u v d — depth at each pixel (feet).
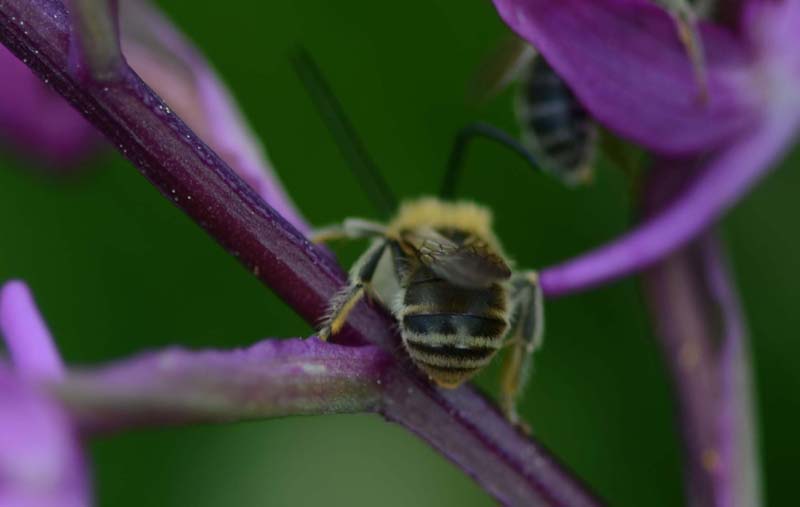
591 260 0.49
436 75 0.63
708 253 0.51
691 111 0.50
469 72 0.63
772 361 0.63
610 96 0.49
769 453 0.63
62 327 0.63
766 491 0.62
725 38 0.50
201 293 0.64
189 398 0.40
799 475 0.62
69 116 0.53
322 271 0.45
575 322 0.63
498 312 0.47
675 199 0.50
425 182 0.63
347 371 0.44
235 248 0.45
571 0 0.48
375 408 0.45
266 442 0.62
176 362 0.40
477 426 0.46
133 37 0.49
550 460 0.47
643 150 0.51
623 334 0.63
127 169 0.63
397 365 0.45
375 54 0.64
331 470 0.62
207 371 0.40
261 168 0.49
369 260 0.47
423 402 0.46
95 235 0.64
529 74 0.52
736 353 0.50
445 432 0.46
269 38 0.64
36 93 0.52
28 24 0.43
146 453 0.62
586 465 0.63
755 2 0.50
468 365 0.46
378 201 0.61
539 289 0.48
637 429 0.63
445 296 0.47
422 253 0.48
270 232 0.45
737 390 0.50
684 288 0.50
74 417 0.39
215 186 0.44
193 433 0.62
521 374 0.47
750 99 0.50
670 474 0.62
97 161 0.54
